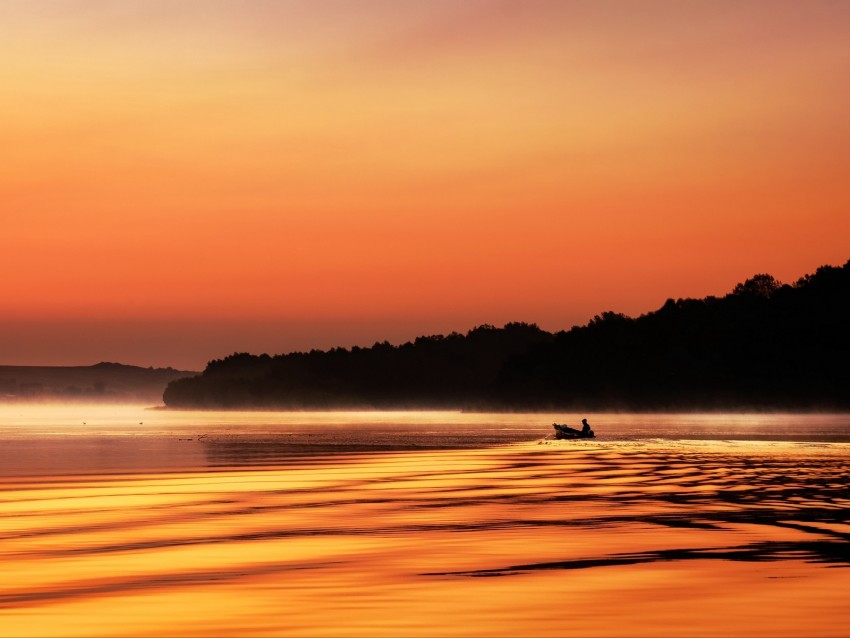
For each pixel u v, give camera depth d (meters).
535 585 19.97
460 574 21.23
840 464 57.22
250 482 45.97
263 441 99.81
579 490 40.56
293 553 24.12
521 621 16.97
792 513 31.53
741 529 27.70
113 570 21.97
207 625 16.86
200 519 31.06
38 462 63.34
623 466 56.22
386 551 24.34
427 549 24.59
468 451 76.19
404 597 18.95
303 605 18.33
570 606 18.03
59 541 26.33
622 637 15.88
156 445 90.94
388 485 43.75
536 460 63.12
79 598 19.02
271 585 20.19
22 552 24.47
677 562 22.36
